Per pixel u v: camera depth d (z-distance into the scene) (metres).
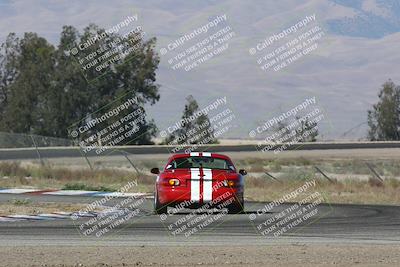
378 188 77.81
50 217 45.16
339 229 40.47
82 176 88.00
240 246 32.62
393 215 49.00
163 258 28.72
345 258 28.91
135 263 27.50
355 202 63.03
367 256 29.48
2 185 77.31
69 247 31.70
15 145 132.00
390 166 120.25
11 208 50.59
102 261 27.86
